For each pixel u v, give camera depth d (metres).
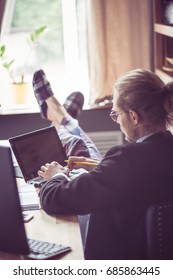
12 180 1.47
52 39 3.99
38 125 3.86
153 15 3.73
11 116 3.83
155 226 1.64
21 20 3.94
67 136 2.69
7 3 3.62
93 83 3.81
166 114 1.69
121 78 1.72
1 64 3.97
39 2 3.92
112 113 1.80
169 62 3.62
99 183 1.64
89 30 3.73
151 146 1.67
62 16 3.93
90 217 1.72
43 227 1.83
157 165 1.65
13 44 3.98
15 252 1.57
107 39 3.75
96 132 3.86
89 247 1.71
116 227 1.69
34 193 2.13
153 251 1.66
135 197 1.65
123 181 1.62
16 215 1.50
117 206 1.67
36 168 2.28
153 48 3.81
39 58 4.02
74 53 3.98
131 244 1.69
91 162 2.14
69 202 1.68
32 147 2.29
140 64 3.82
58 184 1.76
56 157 2.36
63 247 1.66
